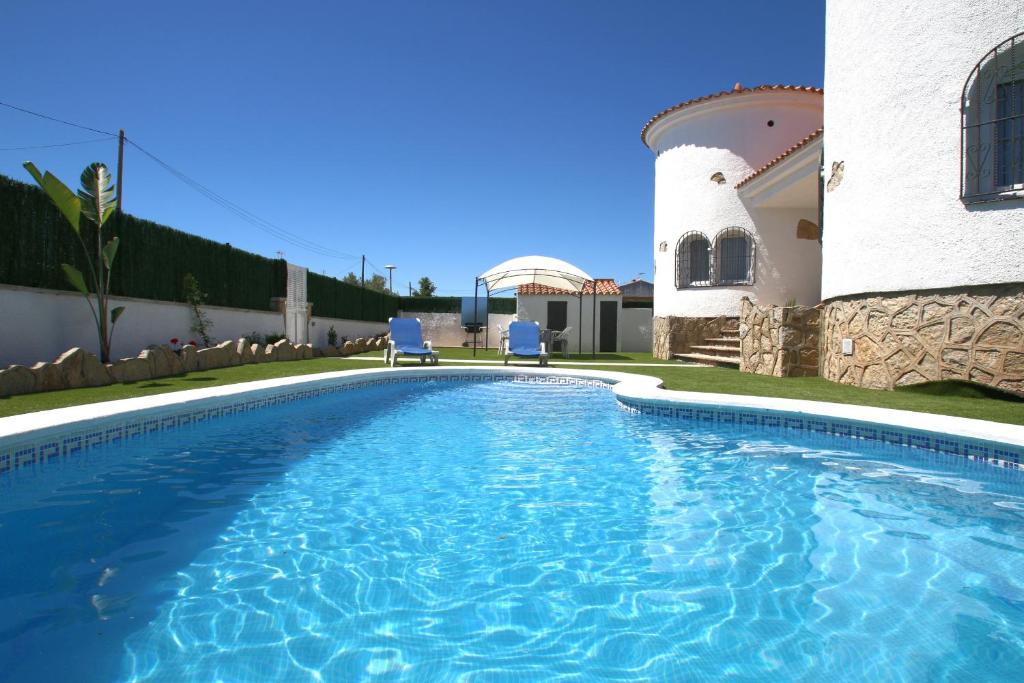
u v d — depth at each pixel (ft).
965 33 23.48
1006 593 9.03
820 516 12.72
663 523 12.26
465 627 7.91
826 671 6.91
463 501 13.64
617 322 74.02
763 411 21.75
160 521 11.96
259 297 53.11
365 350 67.92
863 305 28.09
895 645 7.52
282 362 44.88
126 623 7.84
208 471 15.84
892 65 26.11
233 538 11.12
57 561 9.89
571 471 16.38
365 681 6.59
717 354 47.24
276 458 17.46
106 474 15.29
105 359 29.53
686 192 53.01
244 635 7.57
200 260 43.75
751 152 50.16
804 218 49.70
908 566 10.09
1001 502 13.60
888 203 26.40
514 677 6.72
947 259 24.02
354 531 11.60
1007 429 16.29
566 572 9.78
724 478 15.70
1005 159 23.20
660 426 22.77
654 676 6.79
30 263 28.99
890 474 16.05
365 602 8.59
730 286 50.90
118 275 35.09
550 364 46.39
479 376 38.22
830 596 8.90
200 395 22.07
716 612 8.40
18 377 22.93
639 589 9.14
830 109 30.99
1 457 14.14
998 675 6.82
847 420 19.39
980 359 23.08
